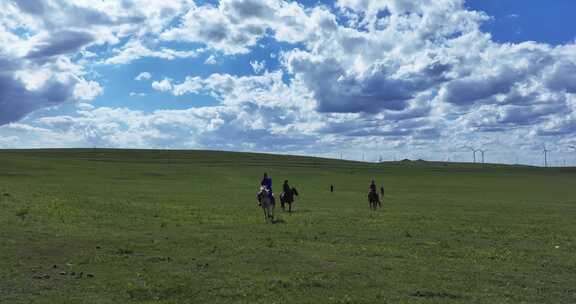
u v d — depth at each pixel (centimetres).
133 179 9856
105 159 18412
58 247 1989
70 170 11356
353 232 2823
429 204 5559
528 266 1930
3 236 2125
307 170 16112
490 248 2370
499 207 5228
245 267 1773
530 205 5612
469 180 13150
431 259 2023
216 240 2339
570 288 1599
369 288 1541
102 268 1697
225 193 6581
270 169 15838
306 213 4091
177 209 3944
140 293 1420
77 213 3178
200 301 1372
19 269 1628
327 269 1777
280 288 1512
